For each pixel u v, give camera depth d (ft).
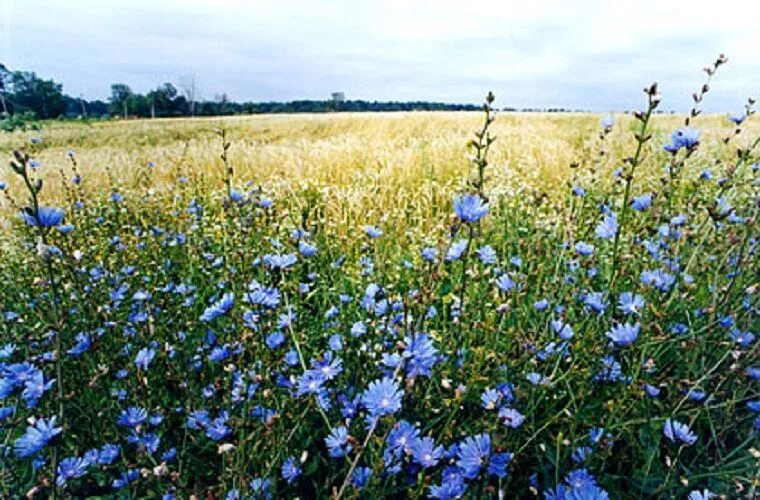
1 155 31.96
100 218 18.35
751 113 11.49
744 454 7.04
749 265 9.70
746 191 14.39
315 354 8.09
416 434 5.74
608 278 9.12
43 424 5.33
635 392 6.59
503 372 7.55
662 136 31.53
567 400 7.89
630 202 9.50
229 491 5.98
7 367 7.11
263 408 6.98
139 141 63.31
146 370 8.38
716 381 7.75
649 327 7.07
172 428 8.32
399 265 12.75
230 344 8.20
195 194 23.41
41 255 5.04
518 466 6.72
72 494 7.20
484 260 9.05
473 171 22.43
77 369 8.91
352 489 5.69
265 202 13.52
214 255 13.93
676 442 7.02
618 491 6.42
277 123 77.66
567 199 16.65
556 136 41.81
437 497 5.52
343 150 33.35
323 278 12.37
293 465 6.58
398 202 20.52
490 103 6.71
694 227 11.35
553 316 8.52
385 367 8.04
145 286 12.59
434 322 10.05
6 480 6.72
